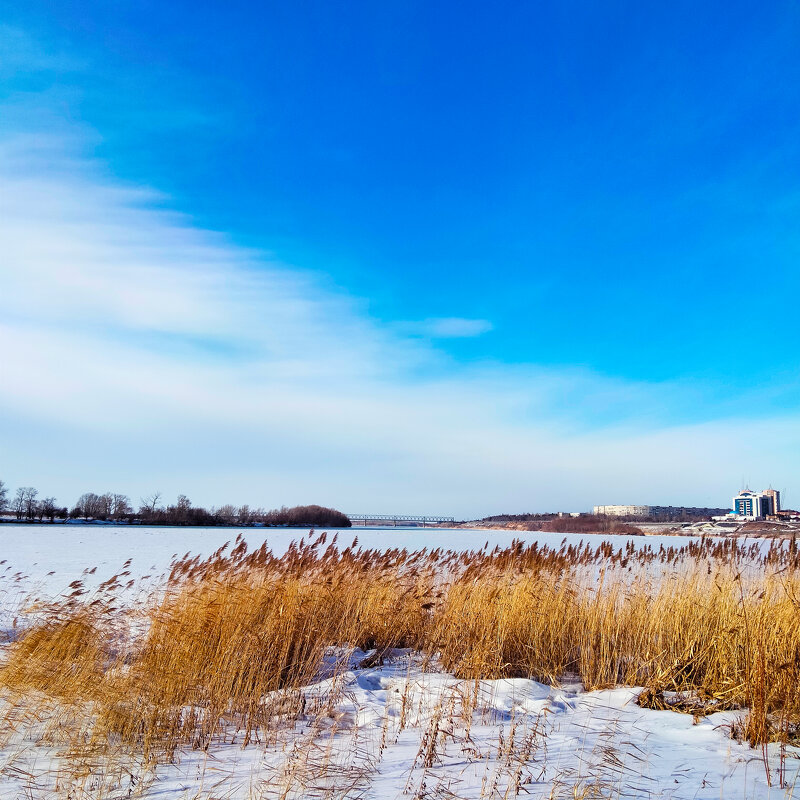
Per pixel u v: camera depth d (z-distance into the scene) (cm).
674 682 789
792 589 789
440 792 454
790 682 628
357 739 614
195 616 854
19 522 8919
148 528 8462
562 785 461
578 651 988
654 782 469
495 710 715
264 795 473
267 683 771
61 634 775
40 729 661
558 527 8306
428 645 1023
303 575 1097
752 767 511
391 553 1298
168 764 570
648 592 1025
